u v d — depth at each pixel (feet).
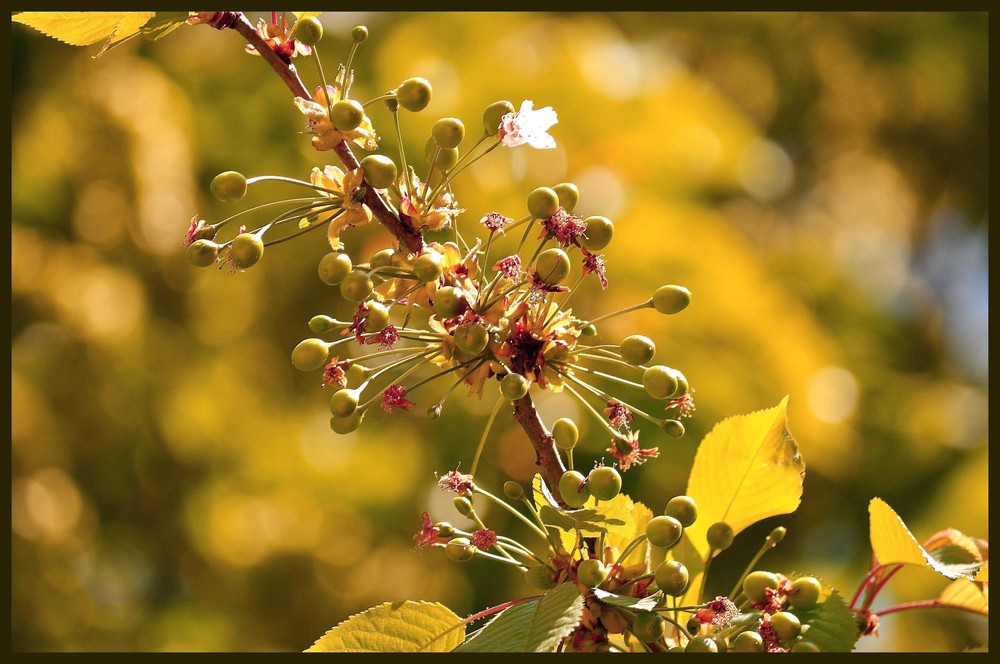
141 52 32.01
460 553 8.86
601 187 27.43
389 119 28.07
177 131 30.73
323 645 9.32
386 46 29.71
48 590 29.53
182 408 30.76
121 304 30.48
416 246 9.01
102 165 30.37
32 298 30.25
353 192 8.95
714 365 25.71
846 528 30.68
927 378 39.70
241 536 29.58
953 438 33.58
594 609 8.70
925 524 32.17
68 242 30.71
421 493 27.43
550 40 30.14
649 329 25.58
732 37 45.01
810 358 28.53
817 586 9.02
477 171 26.78
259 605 29.37
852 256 46.73
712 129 31.42
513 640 8.05
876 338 36.88
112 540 30.81
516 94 28.25
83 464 30.50
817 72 47.93
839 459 29.32
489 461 26.23
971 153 50.49
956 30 47.73
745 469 10.71
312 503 29.14
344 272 8.80
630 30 41.93
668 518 8.55
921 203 51.47
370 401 8.98
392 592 28.17
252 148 30.96
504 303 8.80
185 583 30.66
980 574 10.39
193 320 31.30
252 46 9.34
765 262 33.22
